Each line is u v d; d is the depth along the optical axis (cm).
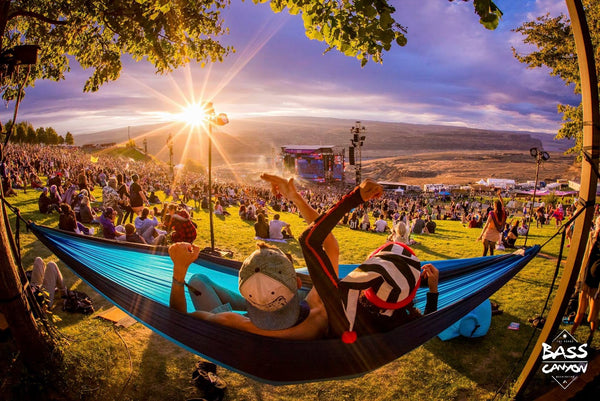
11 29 846
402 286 272
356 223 2184
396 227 891
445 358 632
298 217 2878
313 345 276
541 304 845
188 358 596
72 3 759
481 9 356
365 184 231
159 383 538
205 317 312
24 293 486
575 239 443
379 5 418
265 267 259
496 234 1066
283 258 268
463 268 556
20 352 482
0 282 460
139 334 644
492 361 626
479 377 586
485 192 10219
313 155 12056
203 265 511
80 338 580
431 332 347
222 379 562
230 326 297
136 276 443
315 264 235
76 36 823
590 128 421
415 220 2038
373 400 537
